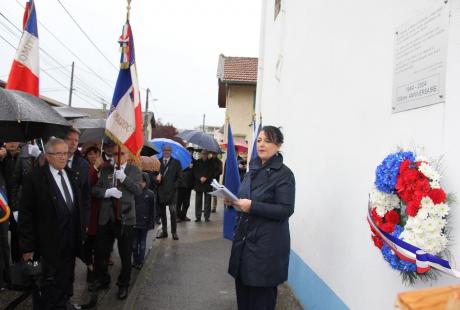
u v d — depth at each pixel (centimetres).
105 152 488
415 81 232
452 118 198
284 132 593
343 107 349
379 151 276
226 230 480
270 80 738
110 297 475
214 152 1065
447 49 203
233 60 1992
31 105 319
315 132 431
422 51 226
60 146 359
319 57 430
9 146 477
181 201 1043
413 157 218
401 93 248
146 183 593
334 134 369
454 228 192
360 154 307
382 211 229
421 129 225
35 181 356
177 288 527
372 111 290
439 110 209
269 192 329
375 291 270
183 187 1033
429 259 193
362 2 318
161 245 768
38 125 397
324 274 378
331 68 388
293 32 564
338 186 350
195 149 1353
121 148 458
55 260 360
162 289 522
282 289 509
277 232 328
